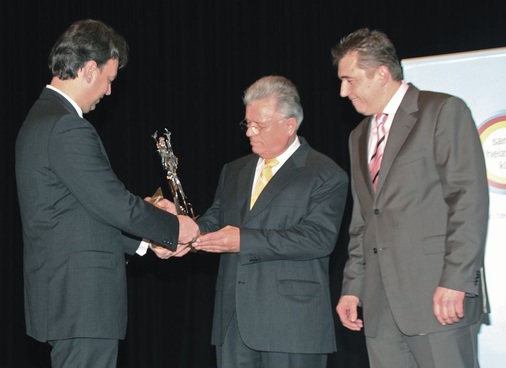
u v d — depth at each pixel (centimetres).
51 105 271
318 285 302
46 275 264
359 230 292
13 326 533
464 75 358
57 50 274
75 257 264
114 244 273
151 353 528
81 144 262
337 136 493
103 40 277
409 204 267
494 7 463
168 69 529
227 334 304
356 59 274
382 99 278
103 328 264
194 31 528
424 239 264
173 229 283
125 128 533
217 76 521
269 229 299
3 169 535
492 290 351
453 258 252
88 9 536
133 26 535
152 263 530
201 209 518
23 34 539
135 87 533
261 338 293
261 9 513
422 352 265
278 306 295
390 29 483
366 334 279
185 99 525
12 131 537
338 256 486
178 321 525
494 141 352
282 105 304
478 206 253
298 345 292
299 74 502
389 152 272
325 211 301
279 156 313
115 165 532
